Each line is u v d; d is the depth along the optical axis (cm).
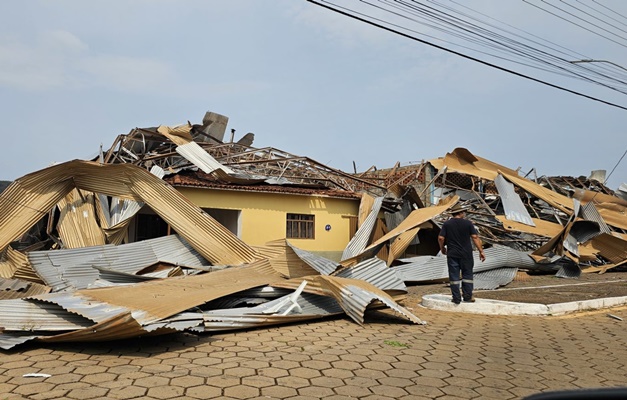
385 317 936
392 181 2569
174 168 1953
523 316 972
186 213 1517
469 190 2445
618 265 2081
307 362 607
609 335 813
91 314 680
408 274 1612
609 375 581
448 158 2444
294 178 2122
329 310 929
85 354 623
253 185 1867
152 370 556
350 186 2372
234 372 556
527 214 2133
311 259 1088
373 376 557
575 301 1095
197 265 1475
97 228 1568
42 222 1911
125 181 1536
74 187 1530
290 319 846
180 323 702
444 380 548
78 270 1245
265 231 1855
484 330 832
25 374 530
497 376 568
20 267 1262
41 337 645
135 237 1845
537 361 638
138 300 779
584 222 1972
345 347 689
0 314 675
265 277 1050
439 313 999
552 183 2784
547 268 1873
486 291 1398
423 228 1931
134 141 2138
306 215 1959
